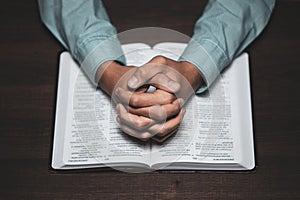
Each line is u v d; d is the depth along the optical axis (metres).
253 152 0.65
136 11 0.76
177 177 0.64
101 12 0.73
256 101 0.69
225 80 0.70
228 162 0.64
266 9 0.74
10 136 0.68
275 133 0.67
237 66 0.71
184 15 0.76
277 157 0.65
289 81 0.71
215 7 0.73
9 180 0.65
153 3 0.77
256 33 0.73
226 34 0.70
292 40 0.73
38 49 0.74
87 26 0.71
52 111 0.69
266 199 0.63
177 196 0.63
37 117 0.69
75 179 0.65
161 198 0.63
